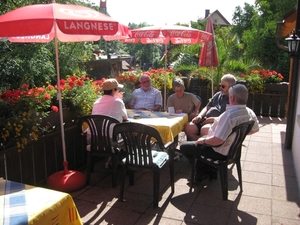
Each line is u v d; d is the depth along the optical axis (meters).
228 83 4.30
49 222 1.66
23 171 3.38
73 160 4.20
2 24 2.67
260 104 7.90
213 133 3.39
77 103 4.00
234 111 3.19
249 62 9.28
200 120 4.48
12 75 6.07
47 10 2.85
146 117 4.26
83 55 8.33
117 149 3.67
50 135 3.72
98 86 4.84
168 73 7.52
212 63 6.22
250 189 3.68
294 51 4.82
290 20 5.66
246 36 16.23
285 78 13.78
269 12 16.08
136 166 3.27
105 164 4.47
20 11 2.91
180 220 3.00
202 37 5.11
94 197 3.47
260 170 4.26
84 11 3.10
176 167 4.41
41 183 3.67
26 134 3.10
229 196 3.50
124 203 3.34
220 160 3.37
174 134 3.90
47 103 3.56
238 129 3.20
